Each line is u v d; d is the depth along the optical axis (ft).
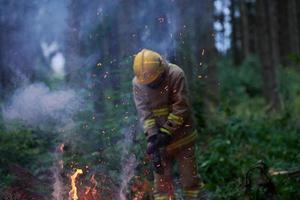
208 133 29.48
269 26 63.05
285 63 80.18
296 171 20.48
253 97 67.15
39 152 21.26
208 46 40.16
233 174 22.56
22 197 18.79
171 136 17.46
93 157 20.34
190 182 18.39
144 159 20.56
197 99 28.60
